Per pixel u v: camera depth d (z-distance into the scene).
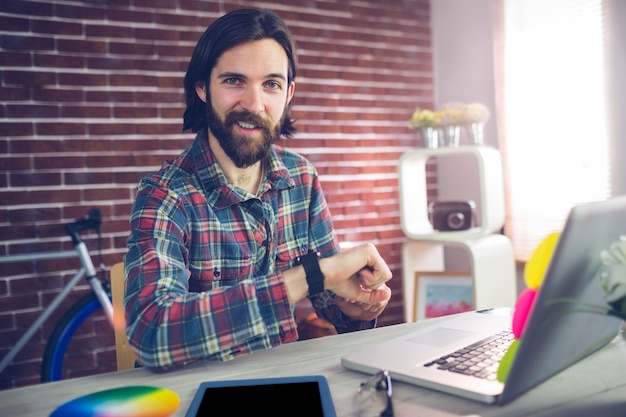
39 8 2.54
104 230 2.67
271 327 0.93
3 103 2.48
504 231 2.99
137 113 2.72
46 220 2.56
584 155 2.59
